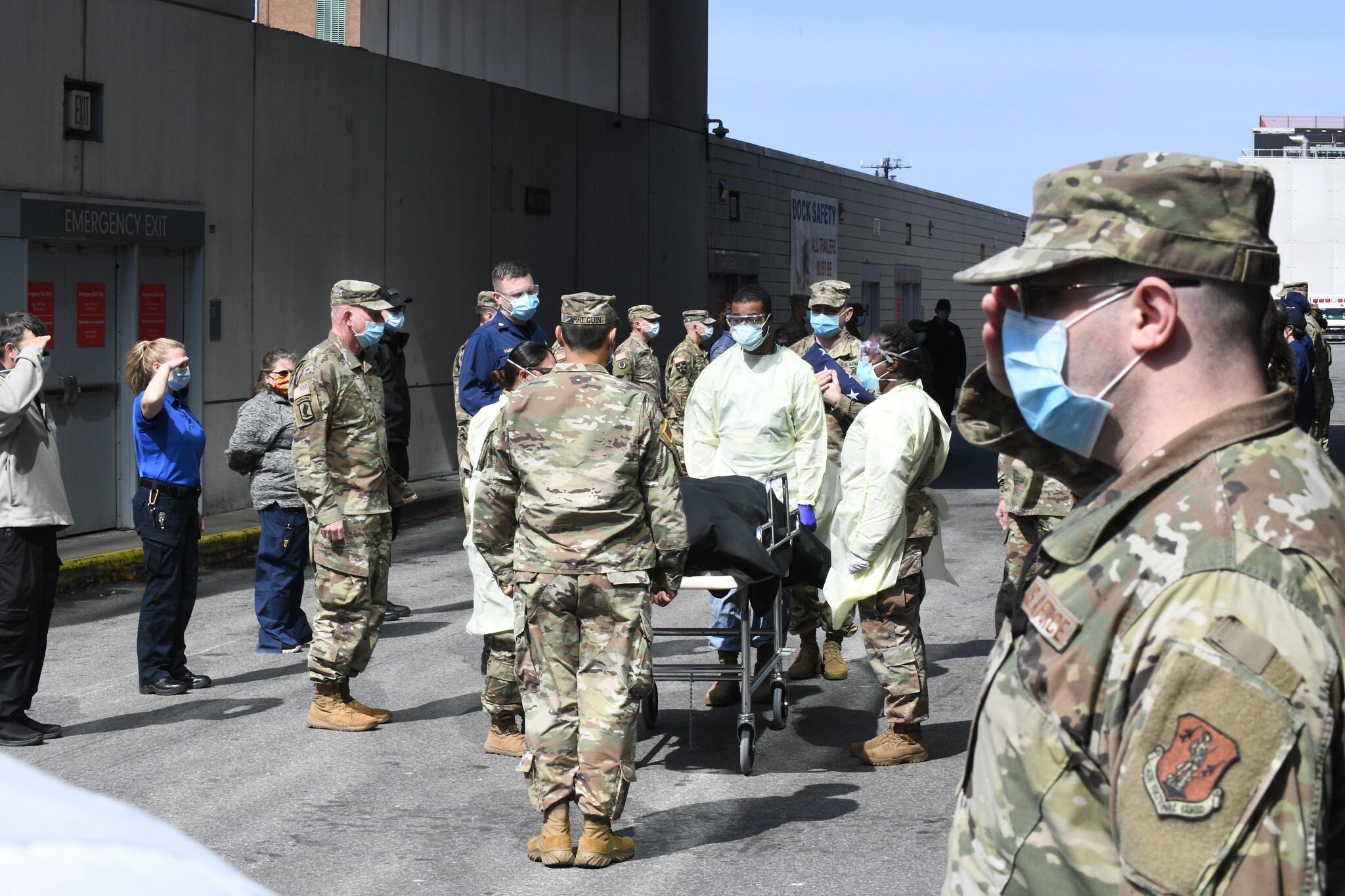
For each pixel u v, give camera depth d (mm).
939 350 23422
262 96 13414
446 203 16531
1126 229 1717
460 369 8133
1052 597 1662
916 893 4676
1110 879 1613
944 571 6305
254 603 9961
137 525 7363
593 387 4973
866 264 32844
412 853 5078
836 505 8312
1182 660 1509
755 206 26031
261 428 8367
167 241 12164
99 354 11773
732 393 7395
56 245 11234
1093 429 1797
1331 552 1560
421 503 14438
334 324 6770
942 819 5441
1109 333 1754
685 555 5027
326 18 26578
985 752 1729
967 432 2078
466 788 5859
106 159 11570
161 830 920
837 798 5734
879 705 7273
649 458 4953
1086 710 1615
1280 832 1468
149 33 12000
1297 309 12766
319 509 6562
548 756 4977
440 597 10180
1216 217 1706
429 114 16141
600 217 20203
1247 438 1648
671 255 22531
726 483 6445
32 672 6438
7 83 10562
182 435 7406
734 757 6348
